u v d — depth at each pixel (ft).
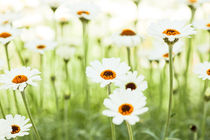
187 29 2.08
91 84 3.59
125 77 2.09
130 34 2.72
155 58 2.69
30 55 3.22
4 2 3.43
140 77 2.22
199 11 3.96
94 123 3.18
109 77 2.06
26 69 2.16
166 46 2.63
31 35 3.07
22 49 3.04
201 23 2.64
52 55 3.22
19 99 2.89
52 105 3.37
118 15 4.08
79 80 3.60
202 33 3.83
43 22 3.89
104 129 3.15
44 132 3.02
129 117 1.89
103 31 3.70
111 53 3.58
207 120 3.14
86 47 2.81
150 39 3.48
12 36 2.41
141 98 1.94
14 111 2.88
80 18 2.68
